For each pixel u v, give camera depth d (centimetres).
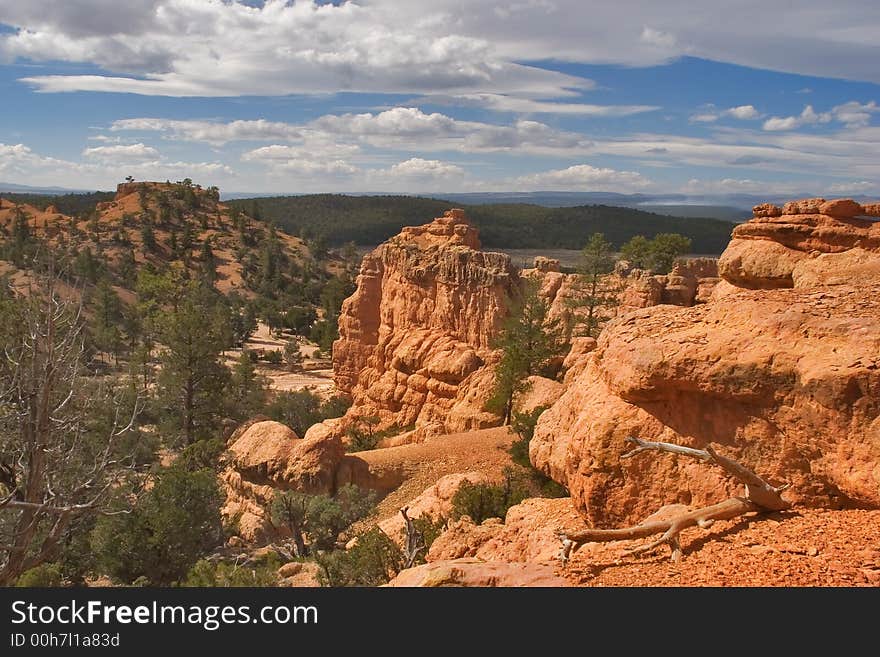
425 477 4206
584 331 6494
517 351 5141
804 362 1201
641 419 1404
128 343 11450
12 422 1922
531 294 6019
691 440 1344
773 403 1239
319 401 8319
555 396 4675
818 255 2439
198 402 6588
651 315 1598
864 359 1141
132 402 4906
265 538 4166
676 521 1159
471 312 6988
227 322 11844
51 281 2133
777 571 1014
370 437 6319
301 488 4228
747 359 1254
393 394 7256
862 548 1041
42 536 2877
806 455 1212
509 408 5100
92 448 2911
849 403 1139
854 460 1130
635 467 1388
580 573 1095
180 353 6316
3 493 2430
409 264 7575
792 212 2556
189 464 4672
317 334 14238
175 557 3136
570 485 1547
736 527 1180
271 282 19150
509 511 1867
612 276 7306
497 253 6969
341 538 3834
